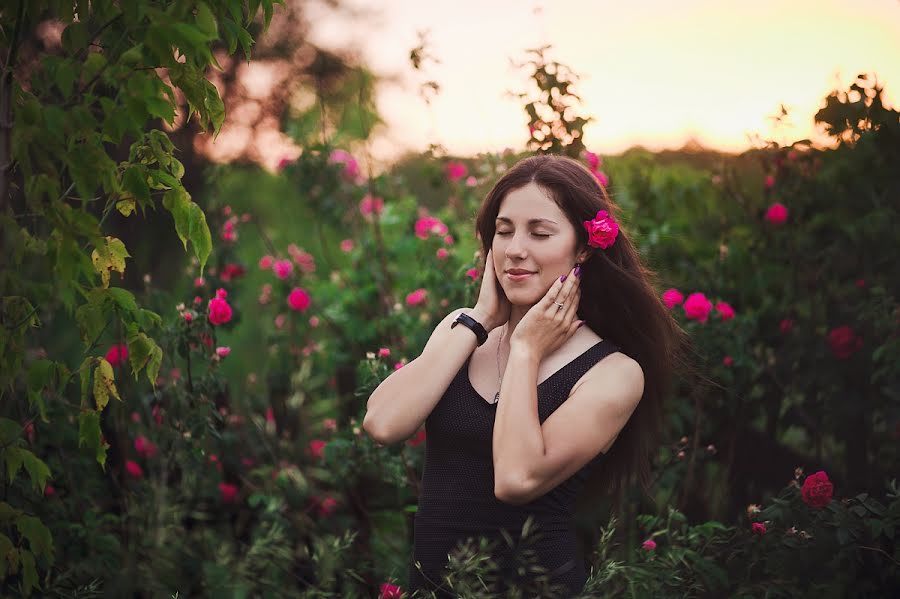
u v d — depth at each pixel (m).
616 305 2.23
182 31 1.82
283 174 4.48
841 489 3.25
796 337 3.43
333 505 3.45
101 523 3.10
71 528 2.91
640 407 2.30
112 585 3.00
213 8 2.03
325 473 3.47
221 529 3.51
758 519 2.68
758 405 3.43
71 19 1.96
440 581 2.06
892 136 3.21
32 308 2.09
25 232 2.11
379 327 3.87
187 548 3.30
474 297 3.14
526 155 3.41
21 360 2.09
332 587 3.26
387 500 3.44
